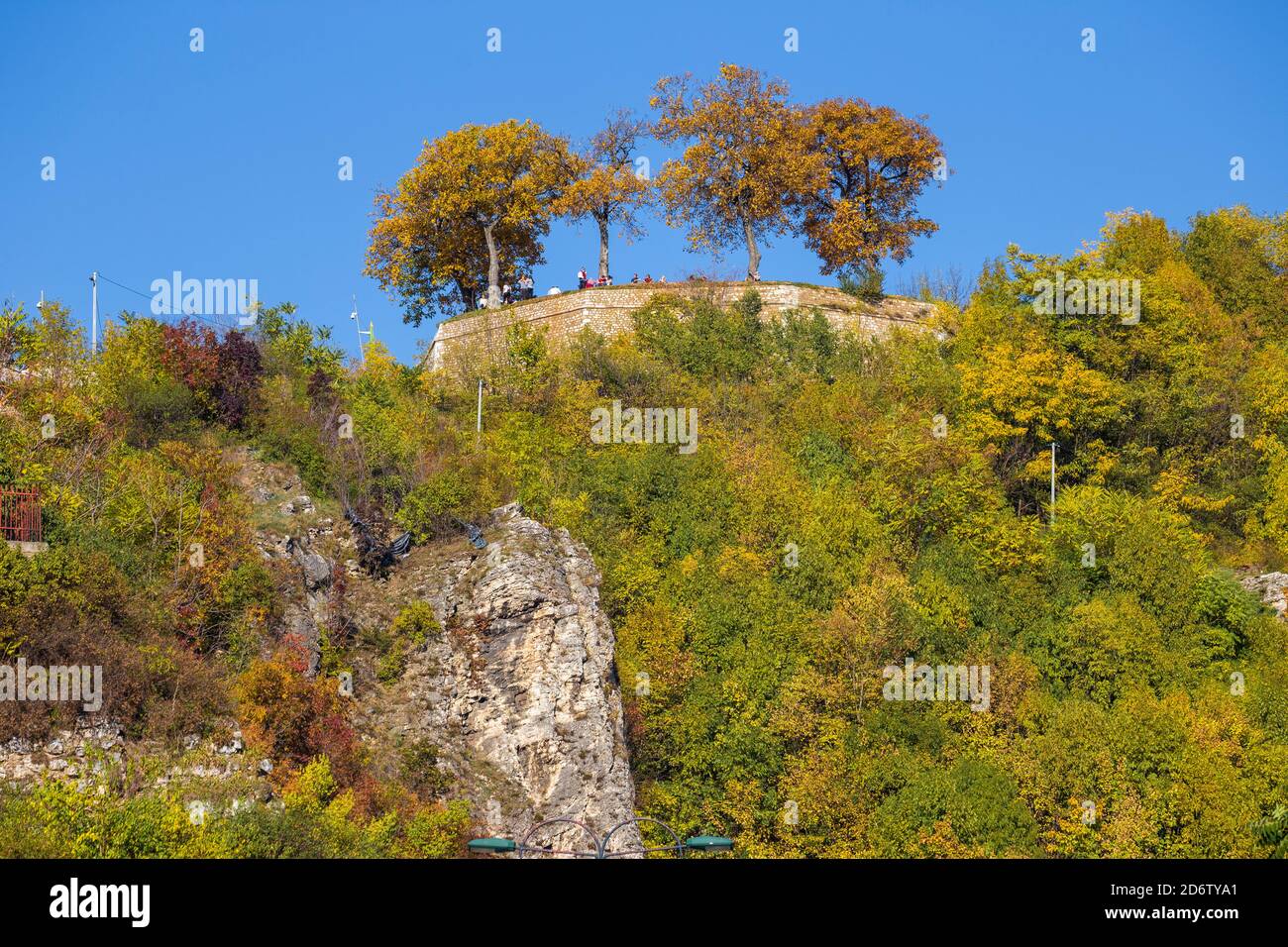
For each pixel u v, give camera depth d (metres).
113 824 34.84
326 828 38.44
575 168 88.06
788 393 72.75
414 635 48.12
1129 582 59.47
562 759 45.94
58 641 39.62
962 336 78.25
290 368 60.22
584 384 70.00
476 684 47.31
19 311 53.59
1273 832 43.47
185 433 54.19
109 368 54.78
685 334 76.88
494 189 85.00
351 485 53.91
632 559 56.56
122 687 39.81
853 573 57.69
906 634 53.62
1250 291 88.19
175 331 57.12
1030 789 50.03
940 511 60.66
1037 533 62.53
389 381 68.00
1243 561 66.50
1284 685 55.97
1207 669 56.81
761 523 58.88
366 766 42.97
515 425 65.19
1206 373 73.69
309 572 48.38
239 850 35.81
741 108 85.62
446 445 61.06
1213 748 51.06
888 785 49.69
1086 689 55.56
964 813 48.12
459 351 79.75
